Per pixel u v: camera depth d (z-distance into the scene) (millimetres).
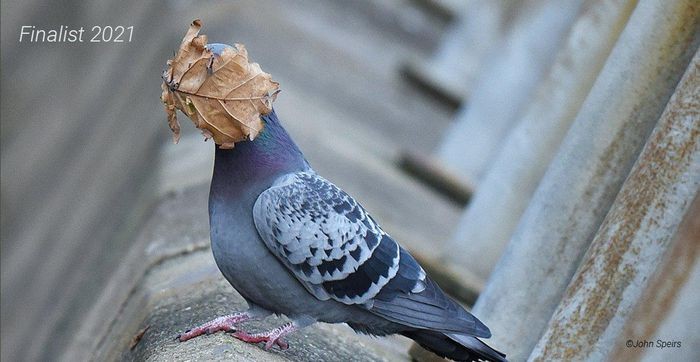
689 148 7211
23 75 18875
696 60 7242
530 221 9117
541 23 19281
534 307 9086
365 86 21656
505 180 13977
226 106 7480
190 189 12664
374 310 8031
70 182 18000
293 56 20344
